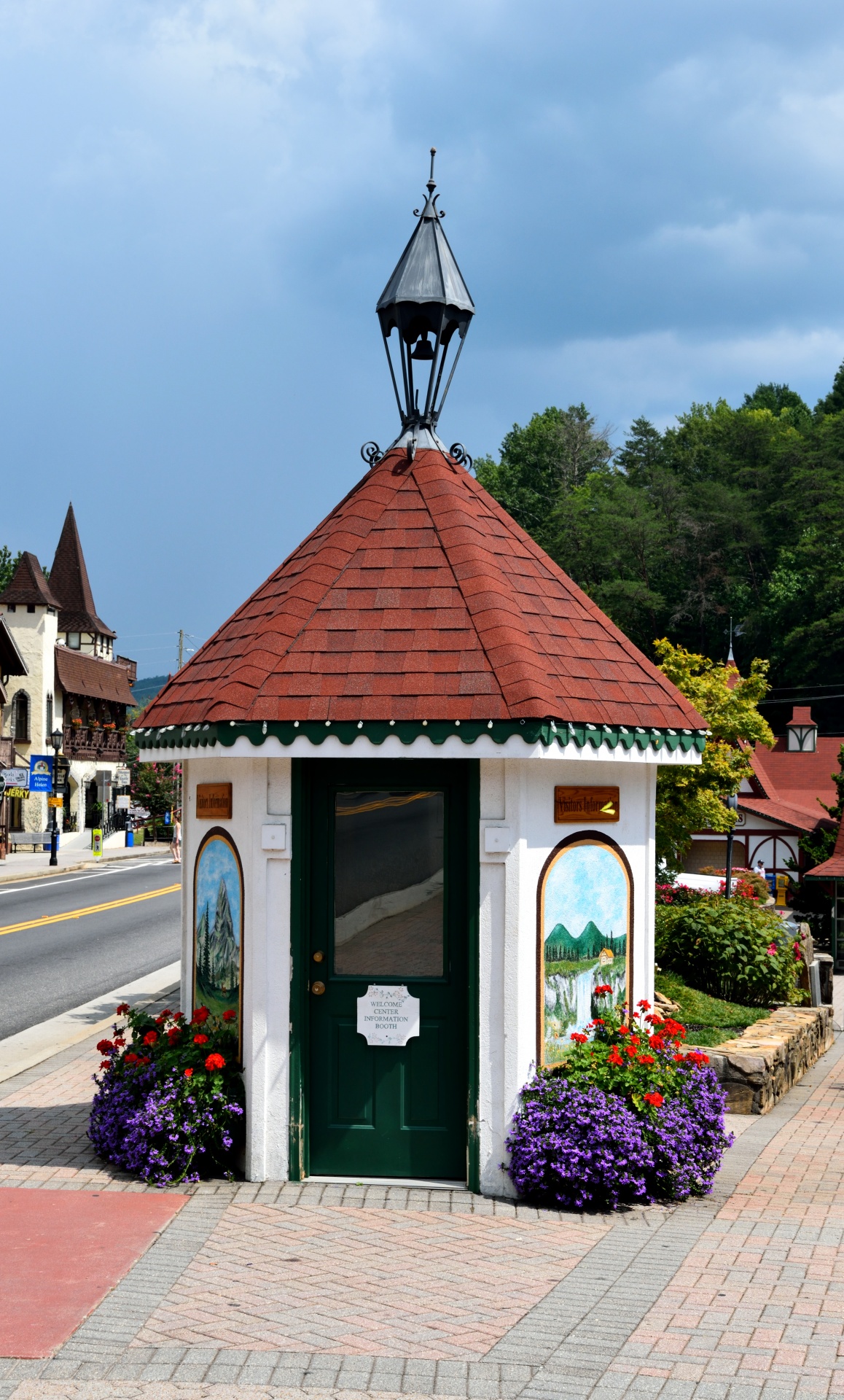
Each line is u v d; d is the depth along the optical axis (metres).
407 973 7.55
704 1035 11.75
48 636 63.38
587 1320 5.44
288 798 7.47
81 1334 5.21
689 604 73.50
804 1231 6.80
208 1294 5.67
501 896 7.33
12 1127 8.76
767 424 86.44
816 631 65.25
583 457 93.81
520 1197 7.25
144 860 54.50
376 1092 7.51
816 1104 10.73
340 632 7.60
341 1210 6.94
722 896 17.00
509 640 7.38
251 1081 7.44
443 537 8.13
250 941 7.55
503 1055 7.30
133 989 16.14
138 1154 7.40
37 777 46.25
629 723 7.64
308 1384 4.80
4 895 32.72
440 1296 5.71
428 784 7.55
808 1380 4.85
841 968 28.86
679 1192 7.46
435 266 8.87
